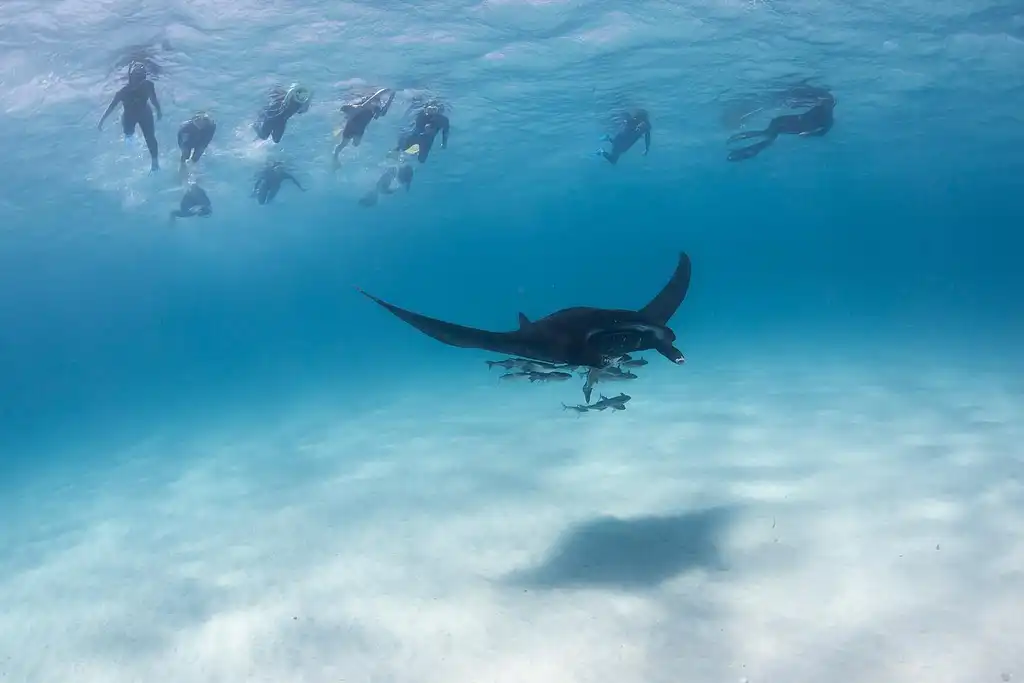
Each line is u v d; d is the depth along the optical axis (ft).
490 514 30.86
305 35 48.37
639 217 239.50
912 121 92.89
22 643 24.39
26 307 310.86
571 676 17.84
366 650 20.22
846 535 25.38
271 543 30.42
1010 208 258.78
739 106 77.20
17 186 78.69
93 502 44.01
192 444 58.75
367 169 87.76
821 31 55.47
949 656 17.42
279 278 367.86
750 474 33.27
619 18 51.24
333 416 62.08
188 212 77.46
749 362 72.64
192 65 50.39
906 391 50.62
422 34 50.93
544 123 83.35
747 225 291.17
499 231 247.91
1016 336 89.66
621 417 48.14
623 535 26.96
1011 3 50.60
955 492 29.07
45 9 39.78
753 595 21.33
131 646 22.57
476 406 59.11
